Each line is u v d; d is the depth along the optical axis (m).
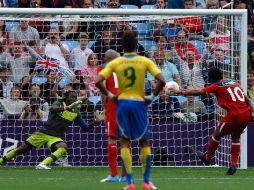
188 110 45.12
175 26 46.66
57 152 41.19
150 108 45.00
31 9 42.84
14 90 44.78
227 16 44.94
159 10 43.31
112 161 32.28
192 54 46.25
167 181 33.34
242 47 43.94
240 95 37.53
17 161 44.38
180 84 46.09
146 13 43.16
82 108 45.44
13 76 46.00
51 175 36.75
